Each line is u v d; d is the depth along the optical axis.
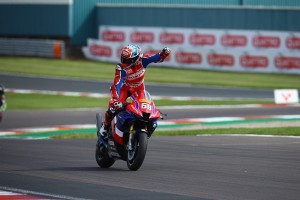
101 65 146.50
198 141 53.03
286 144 49.16
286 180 32.16
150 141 53.69
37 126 73.44
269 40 134.88
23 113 86.00
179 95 103.88
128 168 38.34
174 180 32.47
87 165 39.84
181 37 144.88
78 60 154.38
